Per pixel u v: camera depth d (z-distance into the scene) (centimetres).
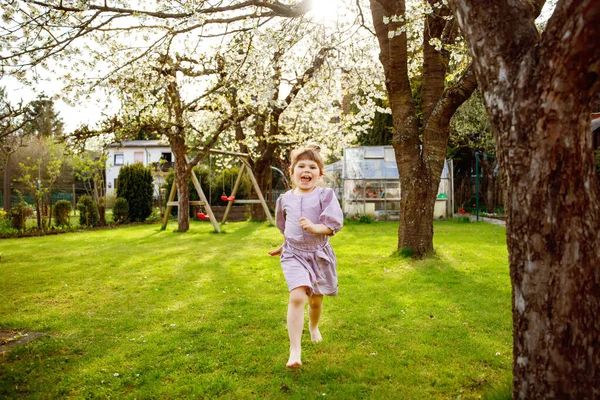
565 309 164
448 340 318
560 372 166
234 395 241
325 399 233
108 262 679
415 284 492
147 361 288
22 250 831
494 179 1941
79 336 341
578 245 163
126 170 1582
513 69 167
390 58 636
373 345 311
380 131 2269
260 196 1372
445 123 644
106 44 733
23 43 553
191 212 1755
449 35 673
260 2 610
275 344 315
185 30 619
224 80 845
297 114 1397
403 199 670
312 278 281
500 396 218
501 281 502
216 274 577
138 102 869
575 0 144
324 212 283
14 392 246
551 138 160
